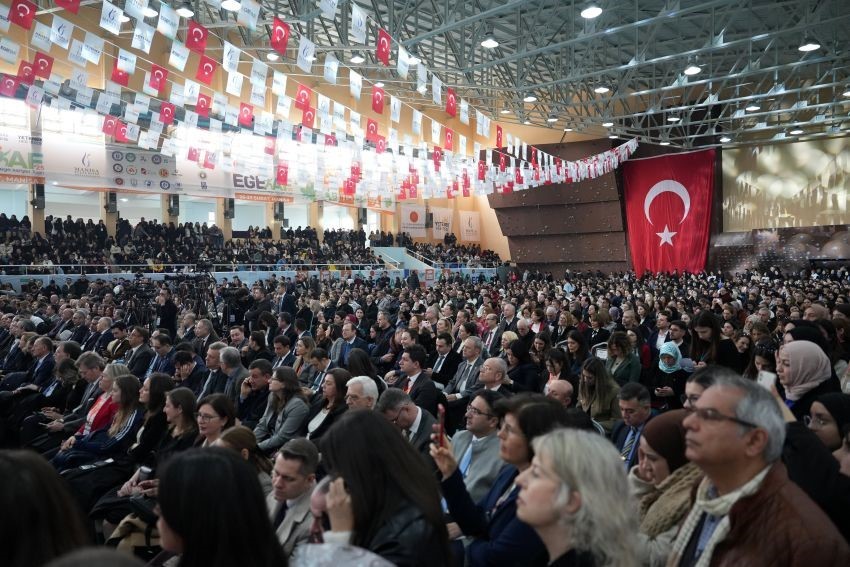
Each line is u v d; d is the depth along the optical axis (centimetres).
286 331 1152
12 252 2172
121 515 501
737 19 1914
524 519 195
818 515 186
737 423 194
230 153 1419
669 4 1345
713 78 1878
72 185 2262
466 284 2708
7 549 161
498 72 2208
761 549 185
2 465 169
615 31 1391
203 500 184
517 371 720
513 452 310
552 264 3628
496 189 2269
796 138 2959
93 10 1995
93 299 1627
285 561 198
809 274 2842
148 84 938
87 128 2247
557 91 2486
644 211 3359
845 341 662
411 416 477
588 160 2617
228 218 3005
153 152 2453
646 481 296
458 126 3216
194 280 1967
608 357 725
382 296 1861
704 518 213
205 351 1030
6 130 2111
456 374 811
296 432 607
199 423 497
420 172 1961
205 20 1825
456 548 340
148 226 2673
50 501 169
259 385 695
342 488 223
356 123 1348
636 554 189
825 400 328
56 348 951
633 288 2369
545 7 1734
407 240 3553
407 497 223
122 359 981
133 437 616
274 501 394
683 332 788
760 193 3131
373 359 1020
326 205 3553
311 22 1284
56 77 1180
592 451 194
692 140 3178
